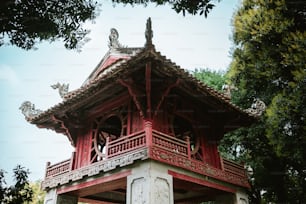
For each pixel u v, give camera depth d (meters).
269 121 15.38
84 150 14.18
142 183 10.27
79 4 7.68
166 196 10.41
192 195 16.03
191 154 13.24
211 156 14.55
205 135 14.95
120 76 11.34
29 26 7.20
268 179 18.59
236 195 14.30
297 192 17.89
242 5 19.12
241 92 19.55
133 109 12.95
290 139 14.98
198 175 12.39
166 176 10.79
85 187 12.66
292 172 18.62
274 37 16.64
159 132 11.42
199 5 7.61
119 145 11.93
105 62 15.91
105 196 16.05
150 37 9.95
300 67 14.16
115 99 13.80
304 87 13.65
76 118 14.86
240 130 19.36
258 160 18.75
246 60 18.73
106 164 11.80
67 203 14.19
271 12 16.36
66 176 13.60
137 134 11.43
